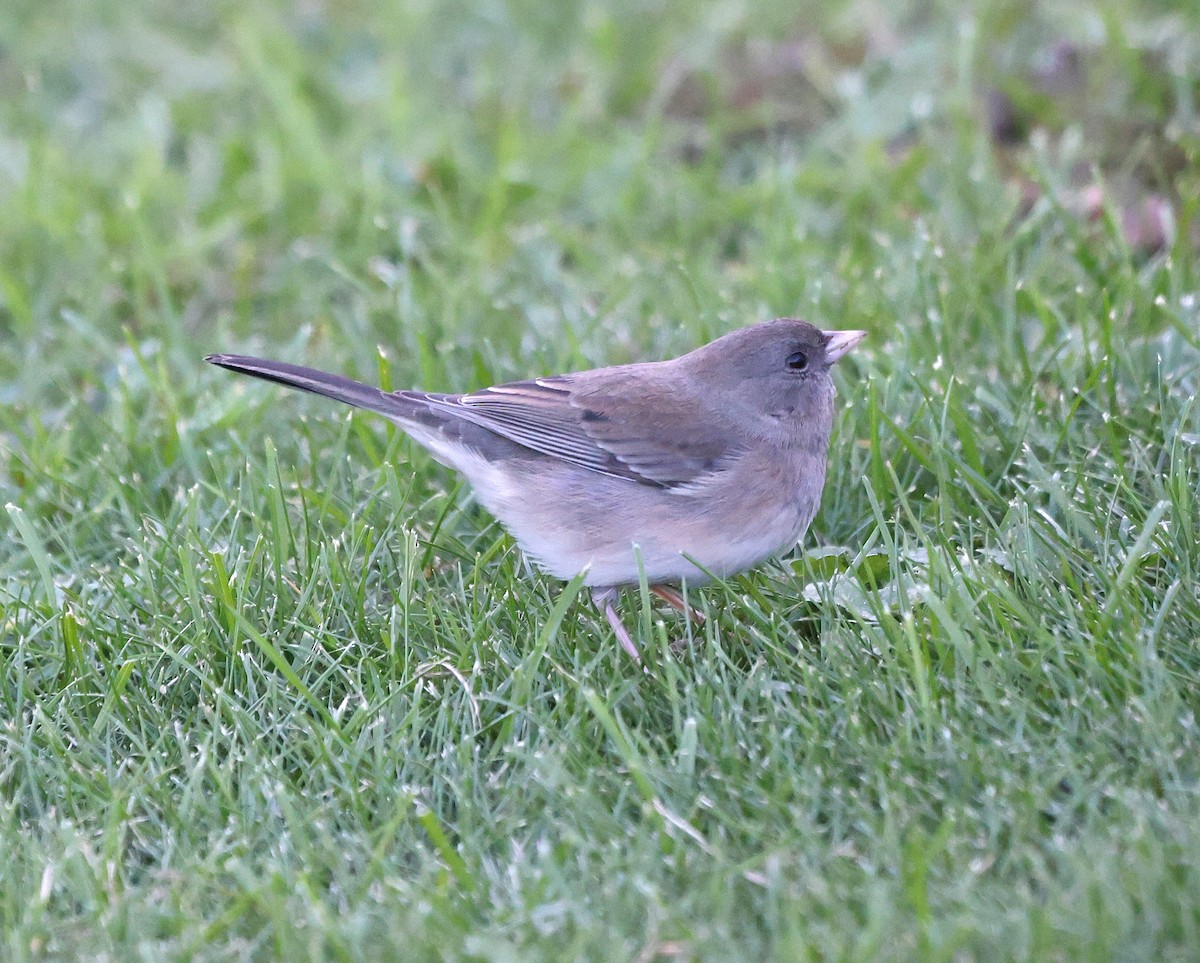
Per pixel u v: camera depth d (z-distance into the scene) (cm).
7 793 750
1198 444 883
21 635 832
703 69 1487
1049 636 743
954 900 604
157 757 752
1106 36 1356
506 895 647
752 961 593
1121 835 626
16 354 1211
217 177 1420
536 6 1684
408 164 1399
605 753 738
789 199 1253
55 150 1488
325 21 1723
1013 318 1036
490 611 838
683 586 816
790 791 688
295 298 1262
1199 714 703
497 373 1072
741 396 839
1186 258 1067
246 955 619
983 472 923
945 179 1270
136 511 973
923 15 1540
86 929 643
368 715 759
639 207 1335
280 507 880
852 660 768
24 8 1786
